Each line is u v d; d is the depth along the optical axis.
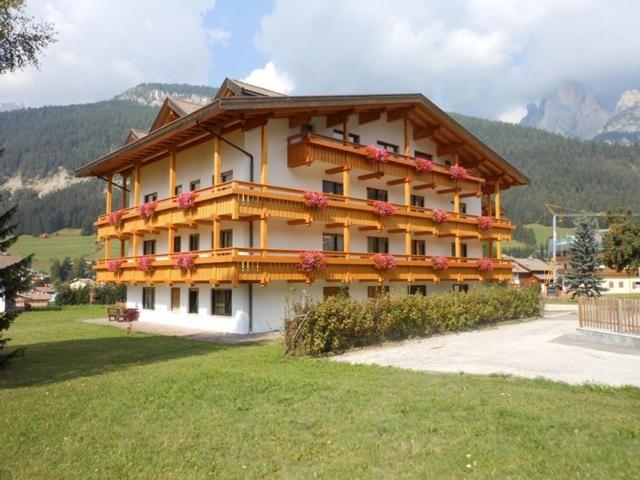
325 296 26.94
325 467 6.47
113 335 22.42
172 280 24.98
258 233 24.19
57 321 29.72
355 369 12.78
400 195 32.22
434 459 6.55
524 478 5.89
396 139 31.33
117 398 9.88
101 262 31.98
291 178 25.53
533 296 28.45
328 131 27.33
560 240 89.81
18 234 14.34
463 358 14.60
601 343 17.12
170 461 6.81
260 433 7.73
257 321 23.88
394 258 27.53
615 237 47.25
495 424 7.73
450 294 22.14
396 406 8.88
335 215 25.33
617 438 7.01
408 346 17.28
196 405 9.30
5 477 6.50
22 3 14.20
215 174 22.75
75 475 6.50
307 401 9.41
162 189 30.59
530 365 13.20
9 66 15.12
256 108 21.64
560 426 7.55
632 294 74.00
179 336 22.23
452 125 32.34
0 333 13.90
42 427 8.27
